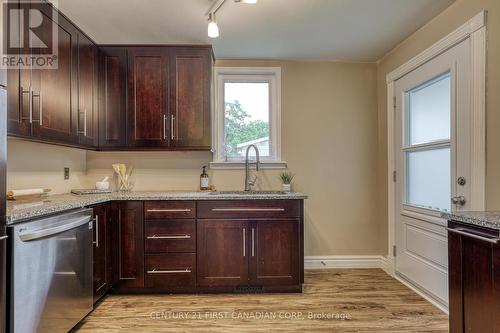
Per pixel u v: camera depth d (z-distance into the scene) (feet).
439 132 7.16
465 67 6.18
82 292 6.15
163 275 7.78
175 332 6.08
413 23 7.57
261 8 6.88
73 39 7.31
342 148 10.16
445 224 6.84
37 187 7.47
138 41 8.50
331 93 10.14
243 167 9.86
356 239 10.12
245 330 6.15
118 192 8.93
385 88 9.66
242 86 10.18
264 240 7.88
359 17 7.29
